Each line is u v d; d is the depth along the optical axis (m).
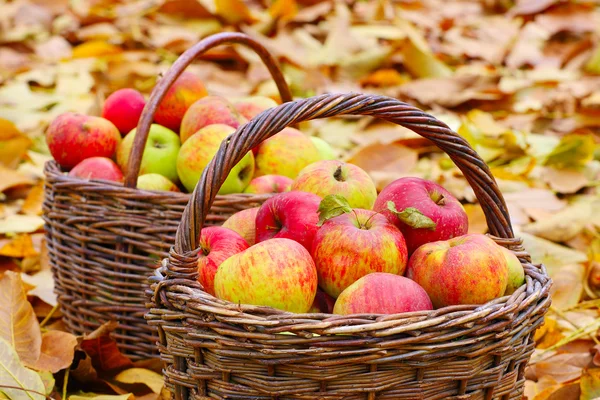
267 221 1.61
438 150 3.49
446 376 1.32
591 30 5.26
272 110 1.41
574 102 4.21
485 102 4.10
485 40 5.39
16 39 4.99
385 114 1.49
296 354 1.26
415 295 1.37
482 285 1.41
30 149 3.54
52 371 1.72
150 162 2.12
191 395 1.40
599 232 2.78
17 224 2.73
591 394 1.73
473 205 2.80
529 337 1.45
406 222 1.53
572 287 2.32
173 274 1.36
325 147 2.38
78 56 4.68
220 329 1.29
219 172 1.37
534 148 3.46
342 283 1.47
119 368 1.85
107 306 1.91
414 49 4.47
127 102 2.26
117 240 1.87
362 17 5.67
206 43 1.99
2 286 1.83
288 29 5.13
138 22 5.20
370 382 1.28
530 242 2.52
